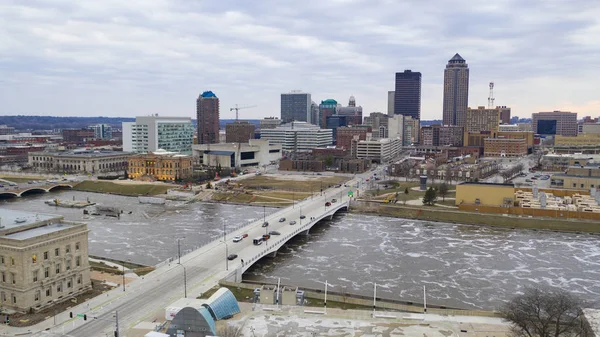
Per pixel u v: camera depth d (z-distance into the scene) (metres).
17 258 114.94
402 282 157.00
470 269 170.50
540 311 109.69
